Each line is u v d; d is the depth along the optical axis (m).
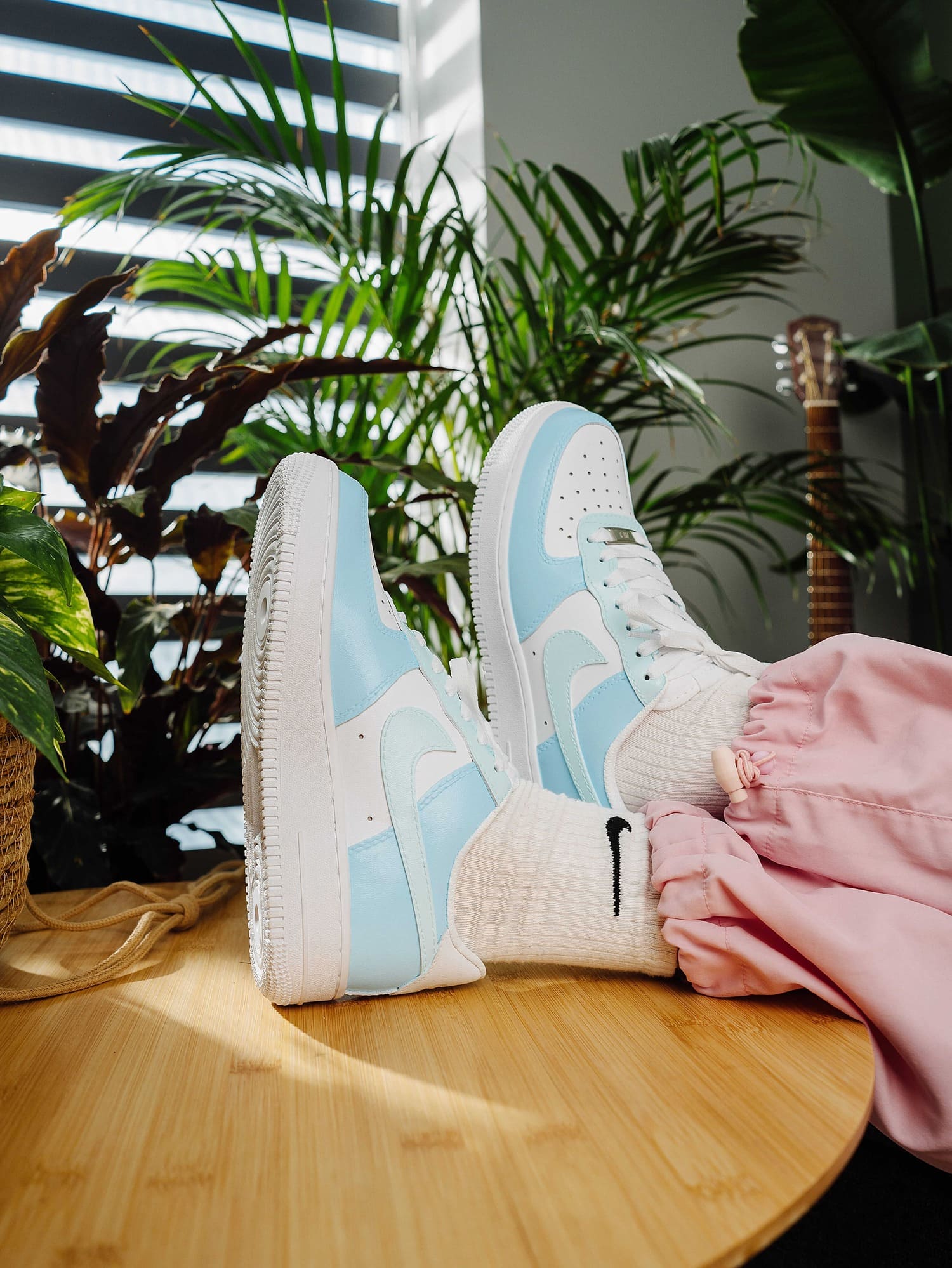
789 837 0.52
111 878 0.84
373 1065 0.42
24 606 0.49
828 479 1.64
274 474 0.54
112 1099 0.39
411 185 1.79
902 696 0.52
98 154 1.54
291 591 0.49
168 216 1.58
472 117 1.64
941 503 1.92
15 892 0.52
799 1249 0.60
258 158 1.24
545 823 0.53
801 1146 0.35
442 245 1.60
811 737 0.54
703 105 1.82
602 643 0.71
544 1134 0.36
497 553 0.76
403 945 0.49
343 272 1.27
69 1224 0.30
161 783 0.92
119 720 0.91
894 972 0.45
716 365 1.87
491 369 1.32
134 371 1.58
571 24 1.70
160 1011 0.49
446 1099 0.39
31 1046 0.44
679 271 1.36
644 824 0.56
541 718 0.73
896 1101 0.44
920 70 1.45
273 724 0.48
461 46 1.67
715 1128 0.36
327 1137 0.36
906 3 1.38
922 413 1.98
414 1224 0.30
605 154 1.72
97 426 0.84
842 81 1.51
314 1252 0.29
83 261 1.52
